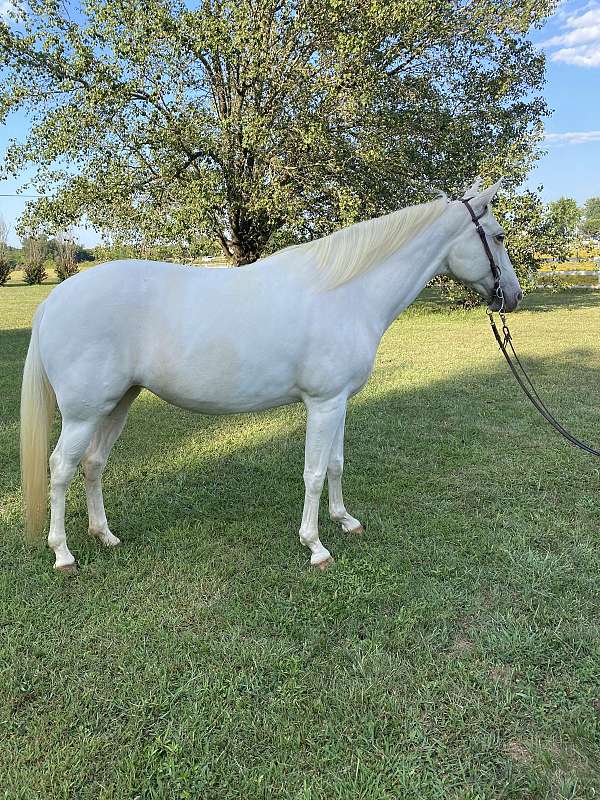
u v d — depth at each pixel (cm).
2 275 3312
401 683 185
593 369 677
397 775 152
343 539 285
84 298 222
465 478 363
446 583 243
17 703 179
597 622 218
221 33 833
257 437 459
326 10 848
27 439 238
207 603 231
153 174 973
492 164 1084
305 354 234
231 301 229
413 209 248
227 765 156
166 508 322
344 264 237
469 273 266
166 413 542
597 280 2291
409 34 909
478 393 580
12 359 810
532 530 289
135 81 864
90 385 226
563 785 149
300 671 191
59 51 891
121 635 210
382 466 385
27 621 220
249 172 971
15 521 305
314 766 156
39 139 960
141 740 165
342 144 923
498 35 1108
